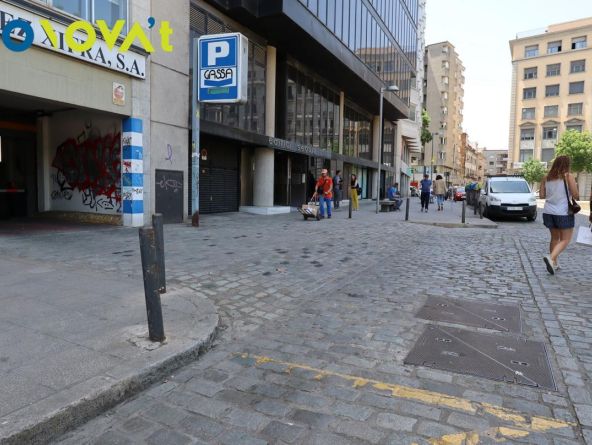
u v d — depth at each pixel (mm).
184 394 3062
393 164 41812
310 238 10570
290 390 3131
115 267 6594
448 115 91438
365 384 3219
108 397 2850
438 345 3963
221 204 16922
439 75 89312
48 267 6355
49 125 12633
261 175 17984
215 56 11594
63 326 3957
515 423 2705
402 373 3400
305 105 21516
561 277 6668
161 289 3699
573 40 66688
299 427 2664
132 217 11102
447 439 2537
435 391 3113
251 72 16578
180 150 12609
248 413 2824
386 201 22000
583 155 53688
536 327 4457
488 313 4887
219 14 14523
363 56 23938
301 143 21297
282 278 6438
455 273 6953
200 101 11875
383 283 6281
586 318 4695
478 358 3680
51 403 2629
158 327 3654
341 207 24578
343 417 2775
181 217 12773
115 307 4543
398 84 32969
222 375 3361
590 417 2768
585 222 17125
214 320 4250
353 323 4574
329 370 3459
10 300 4707
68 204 12453
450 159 94250
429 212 21547
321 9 17734
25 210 12641
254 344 4000
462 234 12328
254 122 16969
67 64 9273
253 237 10391
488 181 18672
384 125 38188
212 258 7633
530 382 3240
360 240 10539
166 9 11844
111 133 11352
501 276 6742
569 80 66938
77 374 3025
